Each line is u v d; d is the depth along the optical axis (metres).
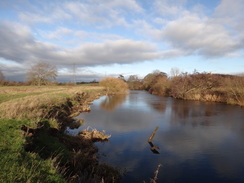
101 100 38.59
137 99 41.19
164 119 19.88
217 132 15.06
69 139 11.15
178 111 24.78
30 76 77.31
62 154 8.32
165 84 56.34
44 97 21.52
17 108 12.41
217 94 36.34
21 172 5.10
